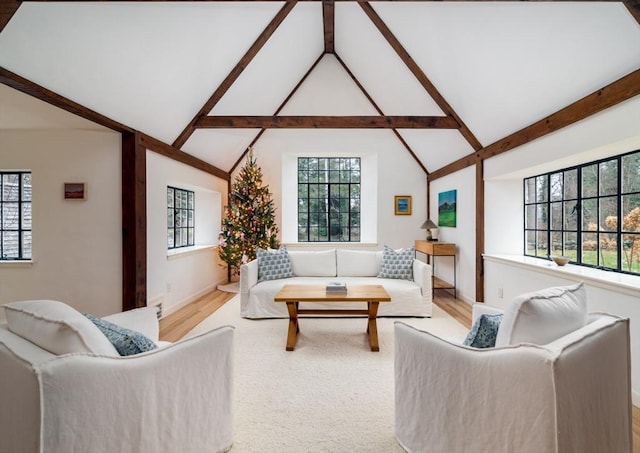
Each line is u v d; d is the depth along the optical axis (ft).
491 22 8.50
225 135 16.65
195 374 4.63
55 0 5.94
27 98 7.95
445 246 15.55
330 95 18.47
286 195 20.36
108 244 10.99
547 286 9.53
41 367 3.24
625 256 8.20
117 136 10.99
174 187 16.35
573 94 8.05
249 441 5.30
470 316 12.44
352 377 7.50
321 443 5.25
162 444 4.20
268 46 13.50
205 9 9.36
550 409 3.49
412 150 19.51
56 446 3.31
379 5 11.64
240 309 13.03
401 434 5.18
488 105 11.08
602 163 8.93
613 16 6.15
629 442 4.56
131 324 6.04
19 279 11.10
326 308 12.24
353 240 21.42
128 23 8.07
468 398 4.18
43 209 11.04
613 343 4.34
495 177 12.45
